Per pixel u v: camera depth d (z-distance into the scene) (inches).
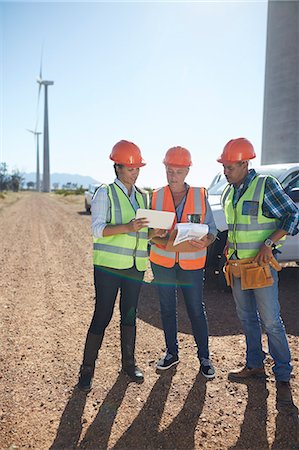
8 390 128.3
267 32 632.4
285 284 256.7
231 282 133.0
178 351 152.0
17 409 117.8
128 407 119.0
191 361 148.5
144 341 167.0
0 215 820.0
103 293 127.7
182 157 125.6
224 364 145.7
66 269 305.6
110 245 125.8
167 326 141.9
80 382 129.4
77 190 2342.5
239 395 125.0
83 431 108.0
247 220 124.0
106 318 129.8
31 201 1551.4
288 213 118.6
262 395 125.0
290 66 605.6
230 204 130.3
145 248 130.9
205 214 133.9
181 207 133.3
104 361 148.9
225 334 173.6
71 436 106.0
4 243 433.4
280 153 625.3
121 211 124.2
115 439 104.9
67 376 137.6
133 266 129.6
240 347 160.4
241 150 122.0
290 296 230.7
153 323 188.1
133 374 135.1
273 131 629.9
